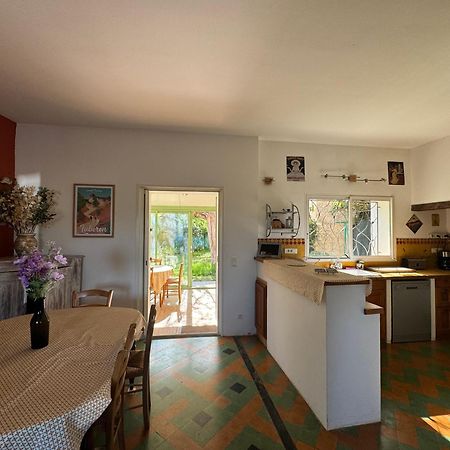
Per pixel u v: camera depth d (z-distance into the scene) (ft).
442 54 6.14
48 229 10.58
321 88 7.72
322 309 6.28
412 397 7.34
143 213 11.48
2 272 7.98
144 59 6.41
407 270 12.17
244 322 11.62
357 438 5.87
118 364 4.04
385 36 5.54
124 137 11.05
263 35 5.54
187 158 11.38
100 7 4.82
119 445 4.94
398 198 13.33
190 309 15.48
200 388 7.68
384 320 10.98
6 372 4.31
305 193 12.66
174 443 5.74
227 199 11.60
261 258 10.97
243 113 9.46
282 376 8.30
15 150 10.41
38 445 3.19
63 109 9.21
